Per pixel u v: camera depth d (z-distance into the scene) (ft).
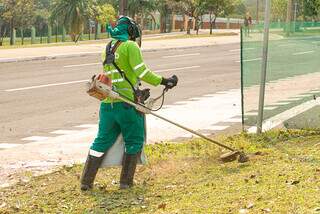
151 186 25.81
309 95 35.65
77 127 43.14
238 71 86.74
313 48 37.24
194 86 67.72
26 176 29.35
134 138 25.41
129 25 25.45
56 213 23.16
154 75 24.91
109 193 25.29
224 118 44.47
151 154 31.50
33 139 39.04
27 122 45.39
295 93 35.83
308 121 34.42
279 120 35.68
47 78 76.48
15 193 26.53
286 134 33.88
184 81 73.20
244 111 36.14
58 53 115.96
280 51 36.37
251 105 36.04
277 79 36.01
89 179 25.76
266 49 33.71
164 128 40.98
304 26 53.88
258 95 35.86
